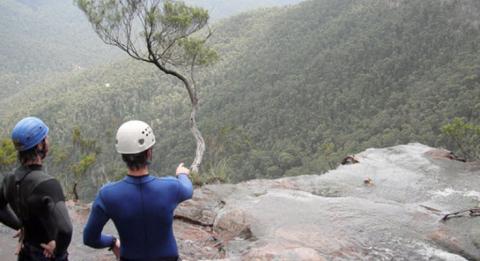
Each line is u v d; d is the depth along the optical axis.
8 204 2.69
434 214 5.62
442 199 6.22
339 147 110.44
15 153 11.32
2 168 11.17
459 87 112.25
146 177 2.46
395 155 8.43
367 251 4.58
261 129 138.38
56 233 2.46
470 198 6.20
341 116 131.62
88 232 2.45
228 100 173.50
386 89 135.25
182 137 122.38
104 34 13.38
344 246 4.65
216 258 4.57
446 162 7.89
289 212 5.58
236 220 5.41
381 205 5.86
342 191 6.69
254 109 152.75
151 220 2.41
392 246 4.71
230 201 6.16
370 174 7.38
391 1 181.25
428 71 134.12
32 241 2.58
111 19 13.09
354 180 7.14
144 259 2.43
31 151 2.55
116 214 2.38
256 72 190.62
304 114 138.25
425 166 7.66
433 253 4.57
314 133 123.00
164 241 2.47
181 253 4.67
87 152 18.59
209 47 15.24
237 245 4.87
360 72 150.50
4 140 12.16
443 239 4.90
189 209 5.96
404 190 6.62
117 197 2.38
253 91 172.25
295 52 192.38
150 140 2.47
